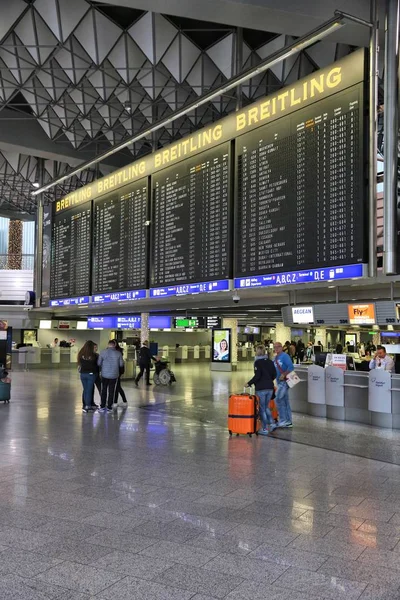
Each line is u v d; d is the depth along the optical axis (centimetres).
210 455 734
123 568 364
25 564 370
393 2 962
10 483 577
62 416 1087
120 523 455
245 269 1285
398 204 944
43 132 2833
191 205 1478
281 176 1201
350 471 649
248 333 3666
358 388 1061
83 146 2795
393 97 952
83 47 1977
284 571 361
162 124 1387
